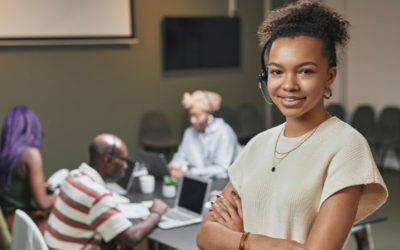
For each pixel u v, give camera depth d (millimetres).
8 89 6395
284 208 1161
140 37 7105
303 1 1169
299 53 1095
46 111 6617
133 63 7094
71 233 2641
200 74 7562
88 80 6836
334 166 1116
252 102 7973
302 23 1131
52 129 6668
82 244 2646
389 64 7055
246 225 1261
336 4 7727
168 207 3338
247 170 1283
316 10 1145
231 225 1325
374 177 1098
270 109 7984
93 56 6840
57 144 6711
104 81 6938
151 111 7188
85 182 2684
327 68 1118
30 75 6500
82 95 6812
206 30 7496
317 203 1139
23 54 6441
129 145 7172
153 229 3006
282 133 1241
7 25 6289
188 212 3262
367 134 7121
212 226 1325
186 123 7449
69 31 6605
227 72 7758
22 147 3393
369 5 7270
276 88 1133
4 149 3398
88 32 6707
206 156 4410
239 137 7484
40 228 3311
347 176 1097
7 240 2662
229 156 4379
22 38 6375
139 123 7203
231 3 7688
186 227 3051
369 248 3082
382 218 3104
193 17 7387
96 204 2639
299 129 1195
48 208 3445
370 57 7320
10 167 3359
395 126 6781
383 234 4730
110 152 2834
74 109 6781
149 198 3699
